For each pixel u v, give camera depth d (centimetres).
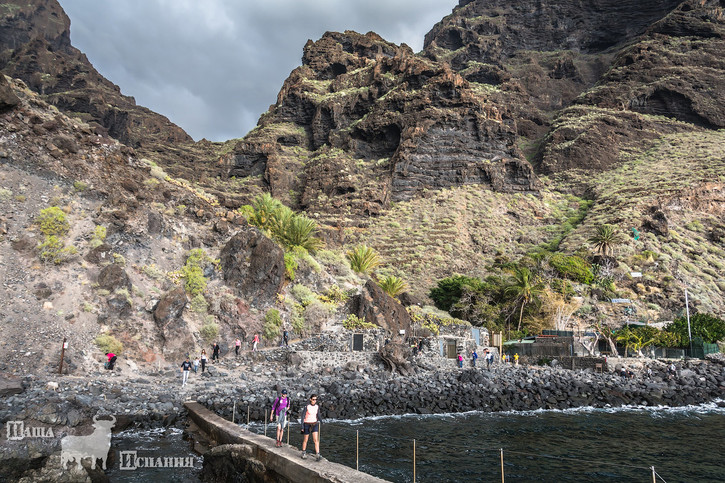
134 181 3959
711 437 2256
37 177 3328
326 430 2159
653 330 5091
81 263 3016
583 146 13450
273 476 1263
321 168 11275
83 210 3369
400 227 9288
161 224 3734
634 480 1595
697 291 6825
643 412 2948
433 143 11100
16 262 2797
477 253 8631
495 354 4531
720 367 4353
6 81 3550
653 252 7588
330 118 13488
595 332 5375
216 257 3828
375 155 11875
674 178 10244
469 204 10062
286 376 2966
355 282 4938
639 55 16912
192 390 2420
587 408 3039
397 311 4269
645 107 15562
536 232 9788
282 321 3650
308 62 16950
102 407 1991
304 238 4891
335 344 3656
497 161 11300
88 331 2703
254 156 12581
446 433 2209
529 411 2881
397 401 2739
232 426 1680
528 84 19612
